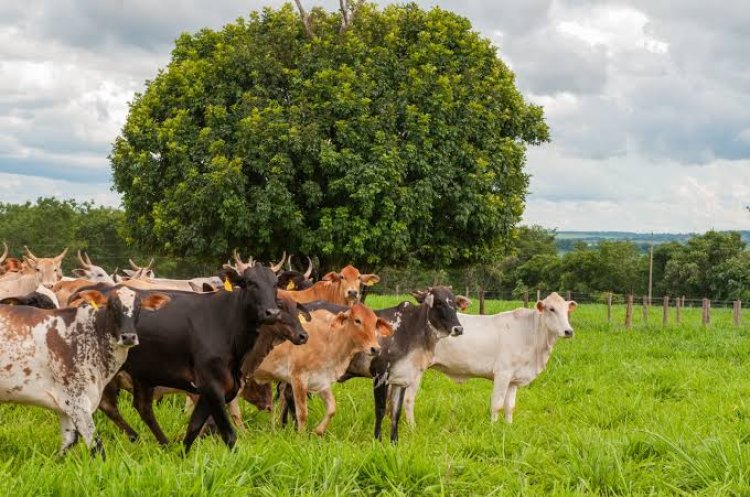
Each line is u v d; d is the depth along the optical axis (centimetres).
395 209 1919
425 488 653
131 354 816
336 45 2103
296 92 2042
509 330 1090
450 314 980
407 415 1028
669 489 681
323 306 1017
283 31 2186
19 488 563
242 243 2066
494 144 2108
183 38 2291
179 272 7631
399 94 2009
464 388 1326
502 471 718
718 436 761
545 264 7931
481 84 2147
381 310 1006
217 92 2086
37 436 830
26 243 8612
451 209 2066
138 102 2245
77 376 737
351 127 1944
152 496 569
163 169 2131
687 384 1262
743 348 1734
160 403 1038
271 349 870
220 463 638
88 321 746
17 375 721
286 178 1912
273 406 1010
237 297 820
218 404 804
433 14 2230
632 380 1324
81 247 8712
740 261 7100
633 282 7594
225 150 2003
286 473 655
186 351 813
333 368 945
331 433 922
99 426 886
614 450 717
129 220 2250
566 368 1456
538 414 1116
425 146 1961
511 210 2136
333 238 1958
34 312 741
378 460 684
